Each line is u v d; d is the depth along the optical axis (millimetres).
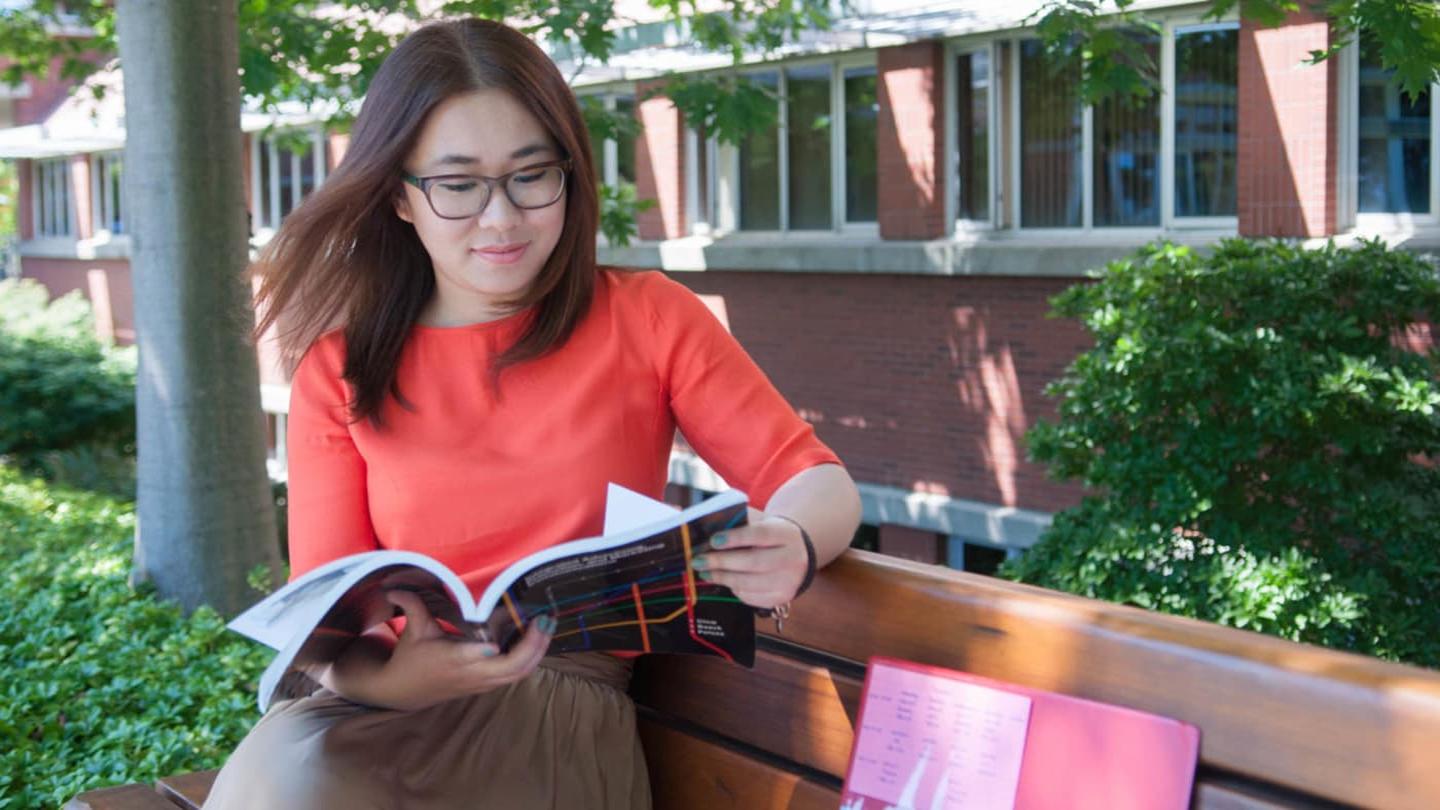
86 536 8438
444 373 2029
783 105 12664
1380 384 6000
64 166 23859
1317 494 6098
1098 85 6770
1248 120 9633
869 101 12086
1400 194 9219
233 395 6254
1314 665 1450
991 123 11219
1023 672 1695
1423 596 6062
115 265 22141
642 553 1630
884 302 11883
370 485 2053
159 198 6117
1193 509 5898
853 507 1885
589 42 7527
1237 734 1492
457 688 1781
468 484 1988
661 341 2018
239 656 5074
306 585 1697
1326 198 9320
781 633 1984
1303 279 6176
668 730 2131
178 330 6141
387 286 2055
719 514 1594
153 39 6012
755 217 13164
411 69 1931
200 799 2311
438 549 2004
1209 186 10117
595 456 1981
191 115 6062
